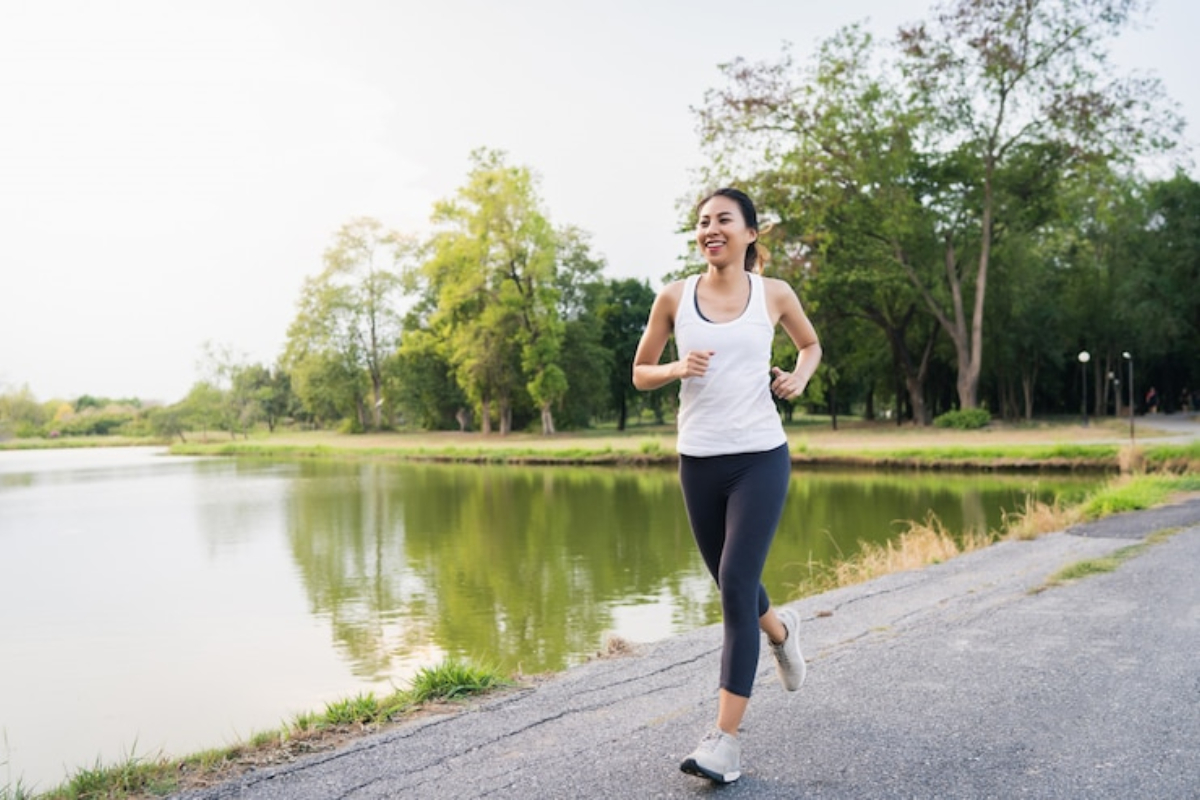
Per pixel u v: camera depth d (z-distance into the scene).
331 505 23.86
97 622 10.48
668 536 16.44
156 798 2.99
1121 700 3.66
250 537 17.84
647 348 3.23
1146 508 11.84
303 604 11.33
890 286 41.62
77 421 105.69
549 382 52.81
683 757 3.14
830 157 39.59
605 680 4.37
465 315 54.78
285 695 7.40
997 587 6.63
